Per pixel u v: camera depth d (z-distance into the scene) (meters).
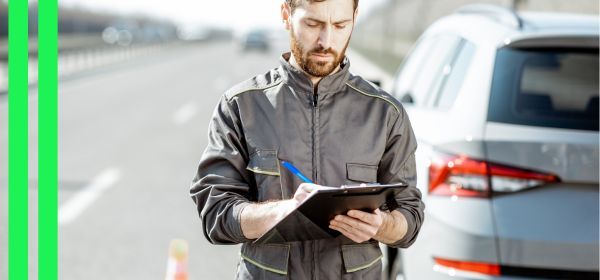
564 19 3.88
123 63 41.59
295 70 2.13
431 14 36.75
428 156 3.44
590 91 3.37
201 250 5.66
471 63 3.64
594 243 3.06
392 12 50.00
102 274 5.02
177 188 7.84
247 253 2.18
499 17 3.92
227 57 49.00
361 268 2.15
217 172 2.17
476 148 3.23
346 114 2.15
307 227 2.02
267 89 2.18
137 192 7.62
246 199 2.14
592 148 3.10
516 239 3.10
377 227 2.01
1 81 21.72
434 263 3.29
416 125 3.91
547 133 3.17
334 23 2.01
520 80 3.41
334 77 2.13
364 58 43.53
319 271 2.13
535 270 3.10
